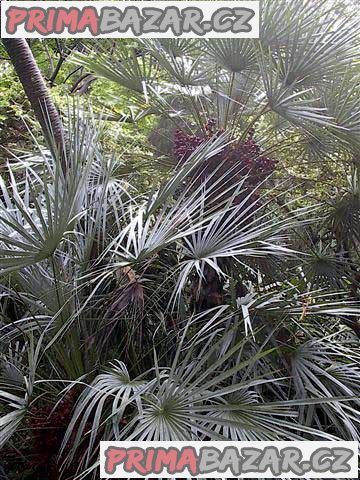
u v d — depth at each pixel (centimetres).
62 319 218
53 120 247
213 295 243
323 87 262
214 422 171
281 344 227
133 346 229
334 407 203
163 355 228
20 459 225
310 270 295
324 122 236
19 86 387
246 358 225
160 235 202
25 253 183
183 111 312
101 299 227
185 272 202
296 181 320
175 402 172
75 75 514
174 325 234
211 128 269
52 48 496
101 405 175
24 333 220
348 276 307
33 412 209
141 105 288
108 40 281
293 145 305
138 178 301
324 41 246
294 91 262
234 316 231
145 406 184
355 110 255
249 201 254
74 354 216
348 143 264
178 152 262
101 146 278
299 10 247
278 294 226
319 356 233
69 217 190
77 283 226
